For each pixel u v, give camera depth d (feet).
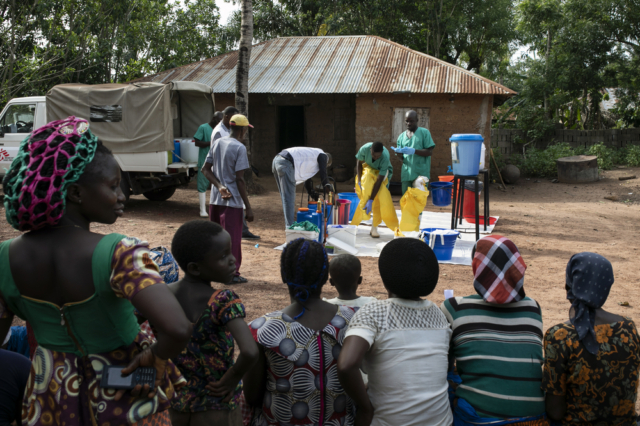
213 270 6.74
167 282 8.70
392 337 6.97
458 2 69.82
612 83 58.90
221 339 6.64
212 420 6.66
